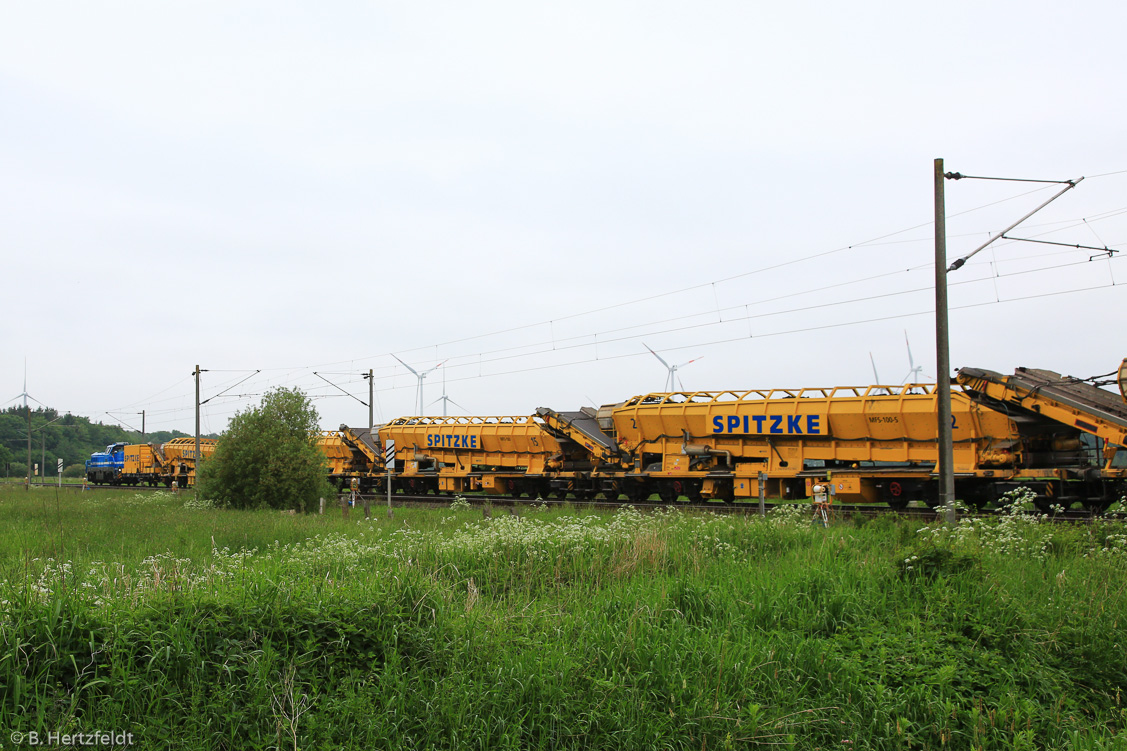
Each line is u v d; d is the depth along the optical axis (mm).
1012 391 20906
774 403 25906
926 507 23922
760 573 10797
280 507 29516
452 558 12695
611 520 18359
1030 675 7812
